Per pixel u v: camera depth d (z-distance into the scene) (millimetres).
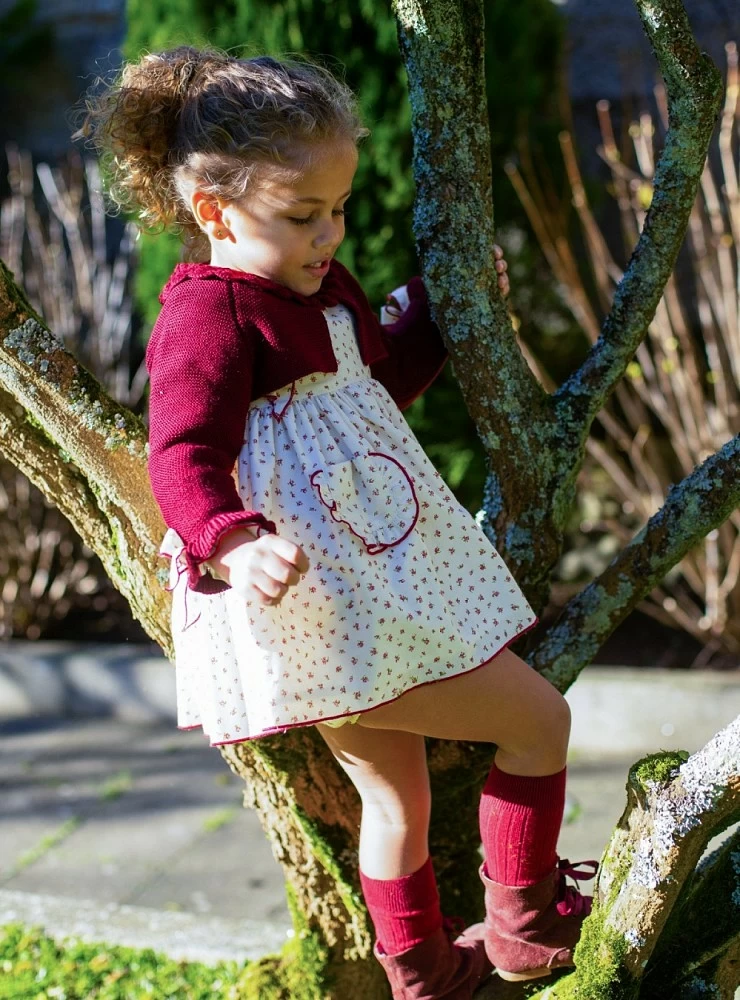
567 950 1529
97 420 1574
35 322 1579
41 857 3332
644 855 1333
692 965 1451
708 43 4875
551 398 1699
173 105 1478
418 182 1619
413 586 1423
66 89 5961
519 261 4438
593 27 5109
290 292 1456
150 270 4188
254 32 3641
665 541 1628
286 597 1390
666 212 1619
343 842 1812
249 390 1401
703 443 3996
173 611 1524
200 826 3479
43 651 4441
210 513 1269
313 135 1398
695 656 4375
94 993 2439
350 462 1447
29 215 5387
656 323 4062
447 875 1906
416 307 1744
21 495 4801
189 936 2693
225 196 1423
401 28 1581
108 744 4117
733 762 1258
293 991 2016
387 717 1455
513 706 1462
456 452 3912
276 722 1386
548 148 4375
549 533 1692
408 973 1596
